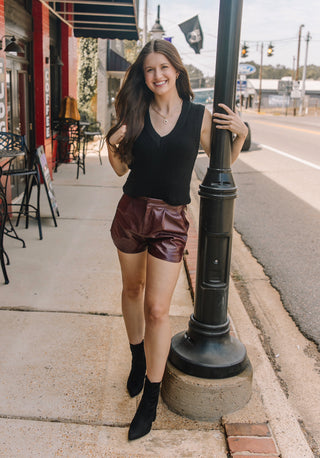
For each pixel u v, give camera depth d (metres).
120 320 3.60
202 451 2.36
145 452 2.34
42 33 7.93
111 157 2.44
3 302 3.82
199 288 2.64
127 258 2.50
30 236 5.52
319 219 6.92
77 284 4.21
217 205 2.49
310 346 3.60
